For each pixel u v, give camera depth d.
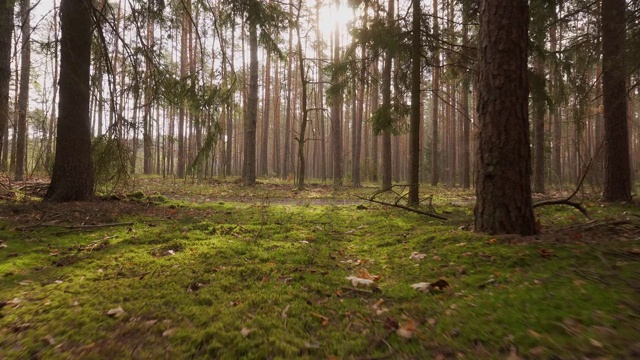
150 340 2.40
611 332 2.15
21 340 2.39
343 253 4.77
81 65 7.82
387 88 12.01
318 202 11.45
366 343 2.36
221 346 2.31
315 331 2.58
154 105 8.59
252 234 5.69
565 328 2.24
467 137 22.06
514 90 4.30
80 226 5.75
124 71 8.49
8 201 7.81
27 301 3.02
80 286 3.36
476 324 2.42
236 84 8.74
